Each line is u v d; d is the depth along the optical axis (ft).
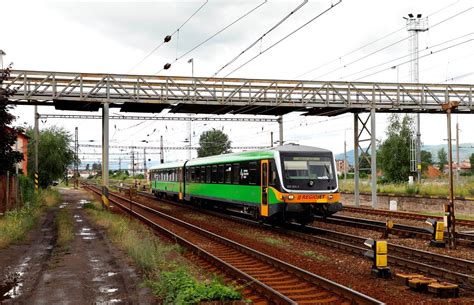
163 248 47.32
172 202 134.31
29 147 158.61
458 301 30.01
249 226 74.95
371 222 73.72
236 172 80.64
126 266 39.34
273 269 40.57
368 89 96.12
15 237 53.57
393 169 164.45
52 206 110.52
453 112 102.32
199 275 36.32
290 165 66.33
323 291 32.50
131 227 66.49
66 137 167.94
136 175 405.39
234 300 27.94
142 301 28.91
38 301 28.96
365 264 42.91
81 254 45.11
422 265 38.83
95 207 100.58
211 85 87.25
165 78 85.40
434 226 52.80
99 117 140.26
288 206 64.69
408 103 97.45
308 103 91.20
